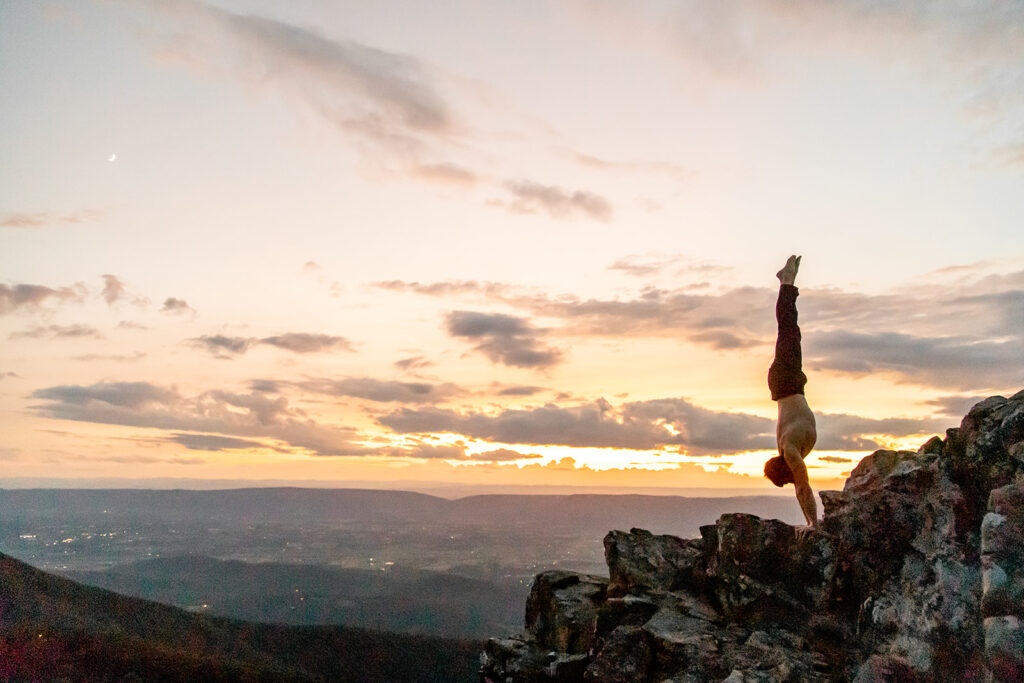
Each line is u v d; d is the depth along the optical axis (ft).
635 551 39.91
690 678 28.04
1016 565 21.71
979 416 31.24
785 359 35.45
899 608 27.14
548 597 41.24
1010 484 24.81
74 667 161.17
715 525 36.17
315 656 217.56
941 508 28.40
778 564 33.14
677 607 34.22
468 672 219.61
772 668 27.32
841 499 34.58
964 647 23.48
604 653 31.99
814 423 34.45
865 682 24.66
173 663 176.35
